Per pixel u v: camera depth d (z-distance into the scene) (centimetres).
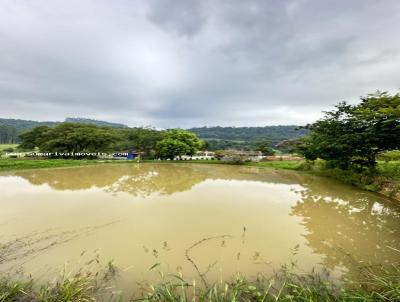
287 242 687
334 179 1792
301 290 411
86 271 515
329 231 773
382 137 1352
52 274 504
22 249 623
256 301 406
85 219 857
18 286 425
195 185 1569
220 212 962
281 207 1046
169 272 520
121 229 769
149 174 2084
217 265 555
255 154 3744
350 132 1611
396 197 1132
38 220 841
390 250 639
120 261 564
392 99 1249
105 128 4462
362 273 520
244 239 704
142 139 3841
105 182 1612
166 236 718
